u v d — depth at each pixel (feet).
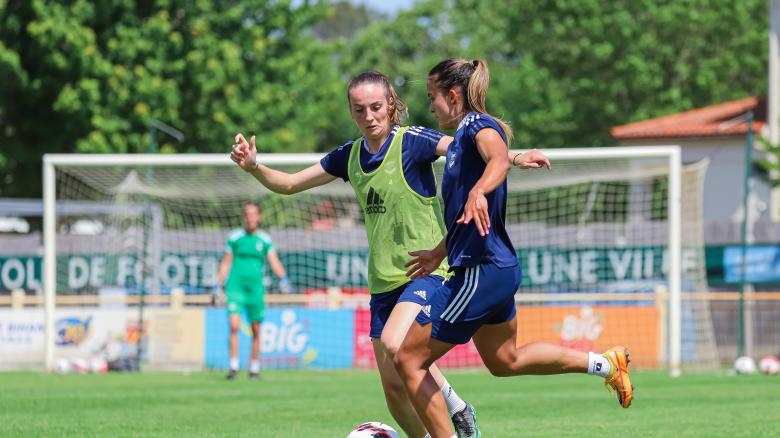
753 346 184.03
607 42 378.73
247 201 215.72
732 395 106.32
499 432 73.05
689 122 322.75
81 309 163.12
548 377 143.84
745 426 75.31
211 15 300.40
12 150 285.02
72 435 71.67
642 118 379.55
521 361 53.36
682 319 169.78
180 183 172.96
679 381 129.08
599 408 92.84
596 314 161.07
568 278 189.98
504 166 46.70
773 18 288.92
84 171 168.66
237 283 137.28
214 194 176.04
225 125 292.61
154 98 278.67
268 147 302.86
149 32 281.33
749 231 232.73
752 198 303.68
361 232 205.98
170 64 286.46
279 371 156.35
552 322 162.30
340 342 161.38
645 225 193.67
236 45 302.66
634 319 159.84
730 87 416.46
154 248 197.06
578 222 221.25
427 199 55.21
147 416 85.81
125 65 283.59
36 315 165.27
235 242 136.26
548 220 223.51
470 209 45.39
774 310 183.21
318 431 74.43
